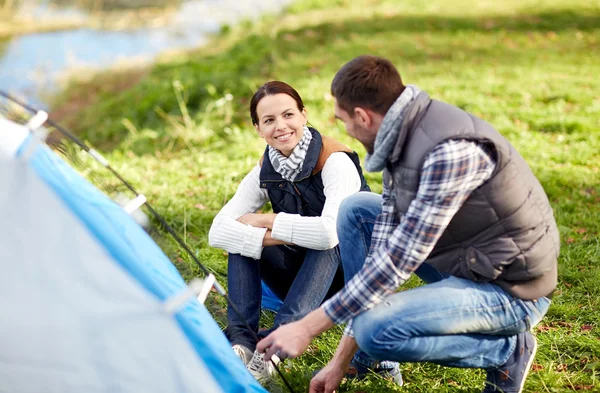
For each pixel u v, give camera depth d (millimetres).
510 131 6551
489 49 10375
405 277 2240
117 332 1809
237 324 2820
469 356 2391
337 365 2500
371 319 2273
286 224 2902
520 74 8812
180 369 1881
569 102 7594
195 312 2340
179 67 9547
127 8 17922
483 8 13516
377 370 2754
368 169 2334
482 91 7957
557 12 12906
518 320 2342
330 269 2945
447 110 2242
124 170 5805
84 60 13117
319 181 3014
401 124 2229
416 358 2322
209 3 17922
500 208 2219
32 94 11039
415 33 11531
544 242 2289
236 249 2955
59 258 1780
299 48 10633
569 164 5719
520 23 12109
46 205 1788
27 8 16547
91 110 9320
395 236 2229
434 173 2146
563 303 3455
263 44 10398
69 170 2385
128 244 2199
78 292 1784
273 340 2287
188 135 6688
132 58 13094
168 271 2451
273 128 2920
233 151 6176
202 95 7805
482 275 2277
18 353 1750
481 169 2174
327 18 13211
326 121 6918
